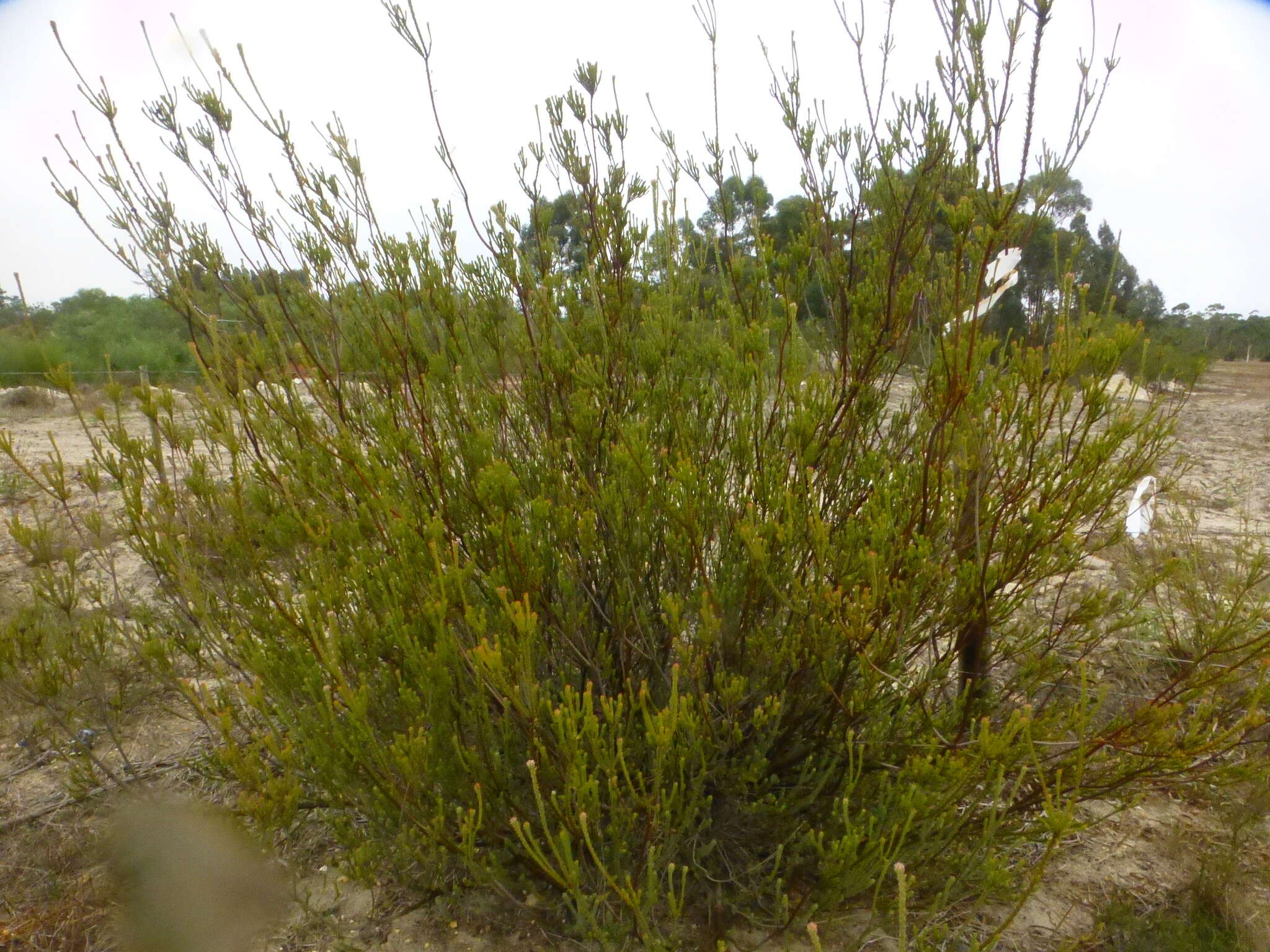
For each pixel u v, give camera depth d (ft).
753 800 6.80
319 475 7.16
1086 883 7.14
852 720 6.15
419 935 6.56
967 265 6.86
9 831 7.91
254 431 7.57
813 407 6.41
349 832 5.85
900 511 6.35
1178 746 5.44
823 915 6.09
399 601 5.92
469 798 5.82
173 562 7.32
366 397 8.21
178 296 7.64
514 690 5.22
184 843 6.33
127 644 9.47
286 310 8.16
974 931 5.89
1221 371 49.90
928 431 6.79
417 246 7.74
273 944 6.45
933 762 6.05
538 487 7.42
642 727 6.70
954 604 6.35
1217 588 10.18
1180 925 6.33
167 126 7.50
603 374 7.32
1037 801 5.96
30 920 6.65
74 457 22.07
